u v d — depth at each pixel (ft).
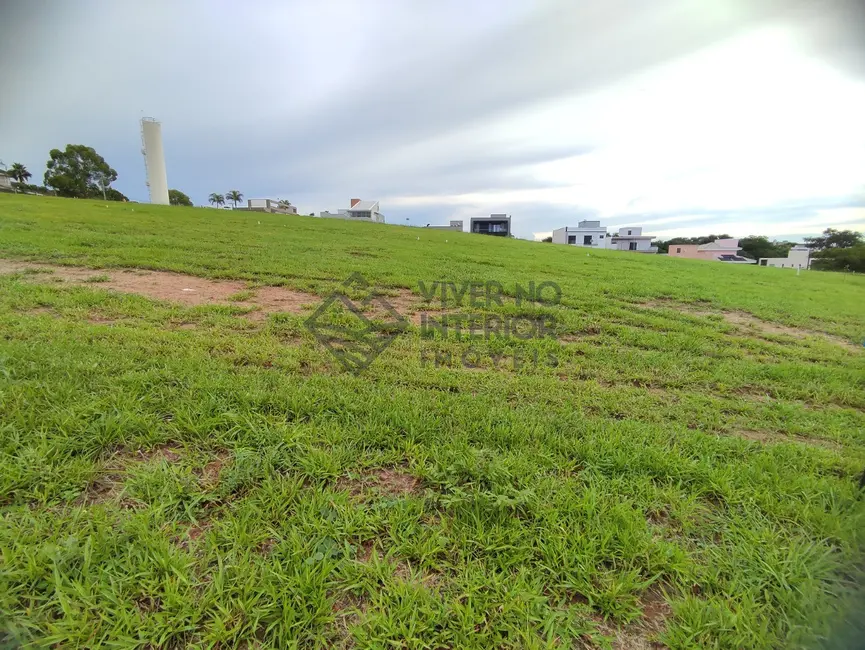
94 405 7.12
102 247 25.80
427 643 3.90
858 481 6.69
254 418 7.32
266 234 44.09
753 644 4.03
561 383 10.45
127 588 4.17
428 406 8.42
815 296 29.71
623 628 4.21
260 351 10.82
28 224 32.48
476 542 5.00
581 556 4.81
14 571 4.15
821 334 18.70
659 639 4.11
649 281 30.86
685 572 4.76
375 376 10.09
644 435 7.74
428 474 6.18
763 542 5.30
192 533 4.96
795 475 6.79
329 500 5.53
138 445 6.41
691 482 6.54
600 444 7.28
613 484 6.24
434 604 4.22
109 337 10.84
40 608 3.97
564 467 6.64
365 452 6.70
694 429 8.58
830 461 7.36
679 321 18.63
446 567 4.71
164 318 13.32
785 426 8.94
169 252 26.14
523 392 9.75
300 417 7.64
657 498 6.05
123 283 18.01
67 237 27.81
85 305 13.71
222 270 22.40
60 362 8.73
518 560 4.78
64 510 5.08
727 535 5.43
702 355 13.73
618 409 9.21
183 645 3.78
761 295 28.22
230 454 6.41
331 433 7.04
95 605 3.99
